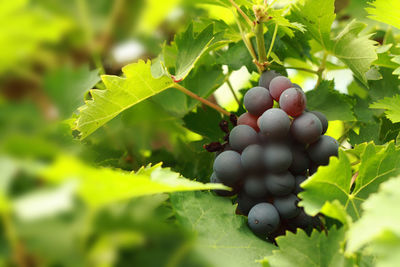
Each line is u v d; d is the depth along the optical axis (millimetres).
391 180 713
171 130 923
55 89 787
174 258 747
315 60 952
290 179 797
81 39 821
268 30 885
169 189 718
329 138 805
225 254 776
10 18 719
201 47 870
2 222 689
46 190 685
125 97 835
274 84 812
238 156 806
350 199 780
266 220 792
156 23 876
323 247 755
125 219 726
